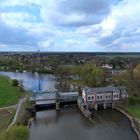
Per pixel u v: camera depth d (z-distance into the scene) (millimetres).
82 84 176375
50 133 88250
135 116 103250
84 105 118812
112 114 111188
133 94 132125
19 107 113812
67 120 103938
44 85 187750
